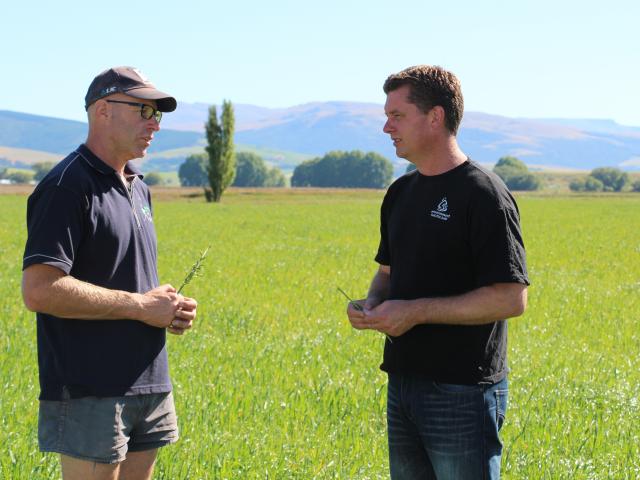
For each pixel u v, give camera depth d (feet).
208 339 39.93
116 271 15.05
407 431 15.65
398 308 14.57
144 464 15.93
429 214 14.88
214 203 294.05
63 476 15.03
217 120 312.50
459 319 14.33
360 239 122.42
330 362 35.27
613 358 38.91
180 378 30.73
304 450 23.47
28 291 14.08
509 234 14.29
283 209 239.71
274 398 28.68
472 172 14.65
